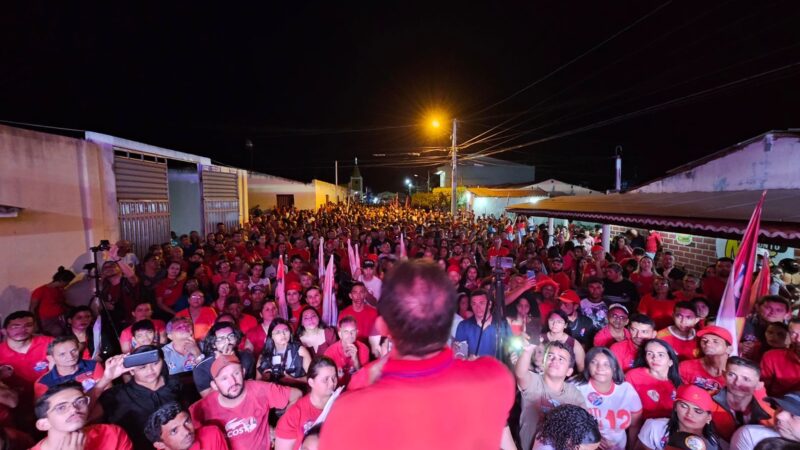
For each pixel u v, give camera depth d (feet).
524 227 60.03
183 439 9.49
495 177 131.34
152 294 22.49
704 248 33.91
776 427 9.05
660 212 24.11
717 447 9.87
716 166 30.83
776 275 23.85
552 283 20.53
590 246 44.24
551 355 11.28
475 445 4.11
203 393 13.41
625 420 11.77
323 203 120.47
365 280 23.81
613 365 11.88
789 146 24.86
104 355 15.44
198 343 16.69
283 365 14.37
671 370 12.74
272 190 98.37
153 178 32.86
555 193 94.17
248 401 11.90
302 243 35.06
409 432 3.85
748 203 21.56
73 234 23.44
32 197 20.86
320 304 19.43
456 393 4.02
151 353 11.27
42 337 14.57
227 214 50.72
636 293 23.13
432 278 4.30
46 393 8.70
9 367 13.52
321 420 10.13
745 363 10.48
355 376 5.17
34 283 20.84
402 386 3.95
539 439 9.22
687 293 19.79
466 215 84.38
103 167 26.05
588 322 18.44
